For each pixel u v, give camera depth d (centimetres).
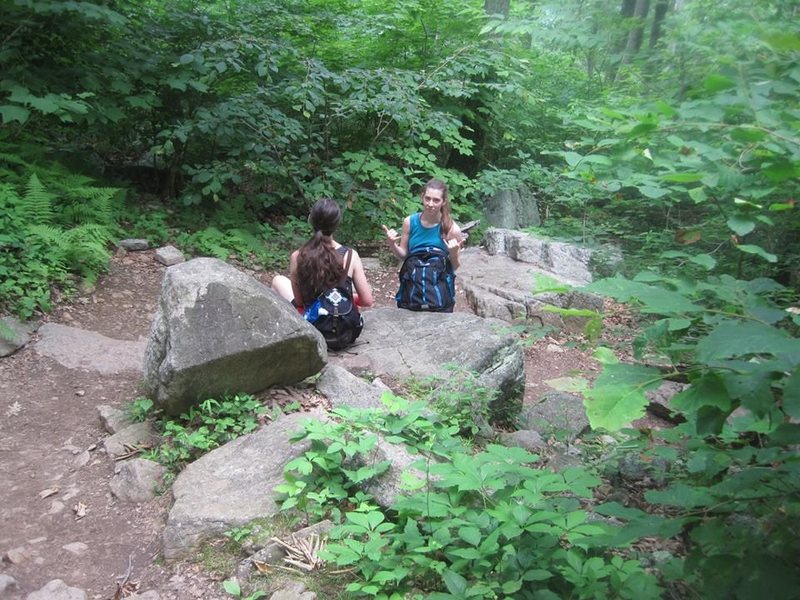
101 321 590
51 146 842
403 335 514
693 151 184
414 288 561
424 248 564
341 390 425
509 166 1266
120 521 334
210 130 771
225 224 841
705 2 210
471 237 1010
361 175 912
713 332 150
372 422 361
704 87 184
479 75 1097
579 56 337
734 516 270
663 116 187
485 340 488
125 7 850
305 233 892
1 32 738
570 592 259
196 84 757
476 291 723
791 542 201
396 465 331
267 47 812
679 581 275
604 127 212
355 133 997
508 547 261
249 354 386
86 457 388
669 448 285
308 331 405
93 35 794
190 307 387
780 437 167
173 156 877
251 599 271
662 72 230
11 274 571
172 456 369
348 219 919
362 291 502
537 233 862
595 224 805
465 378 444
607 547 282
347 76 872
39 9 647
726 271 379
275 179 902
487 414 447
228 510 315
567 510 281
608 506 229
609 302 679
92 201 721
